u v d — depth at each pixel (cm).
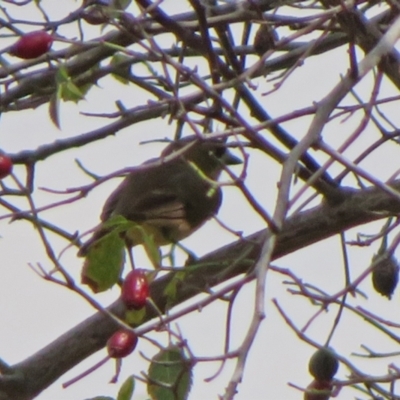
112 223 741
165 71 757
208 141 756
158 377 746
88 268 741
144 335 705
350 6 764
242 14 885
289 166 684
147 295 713
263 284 626
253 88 754
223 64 890
